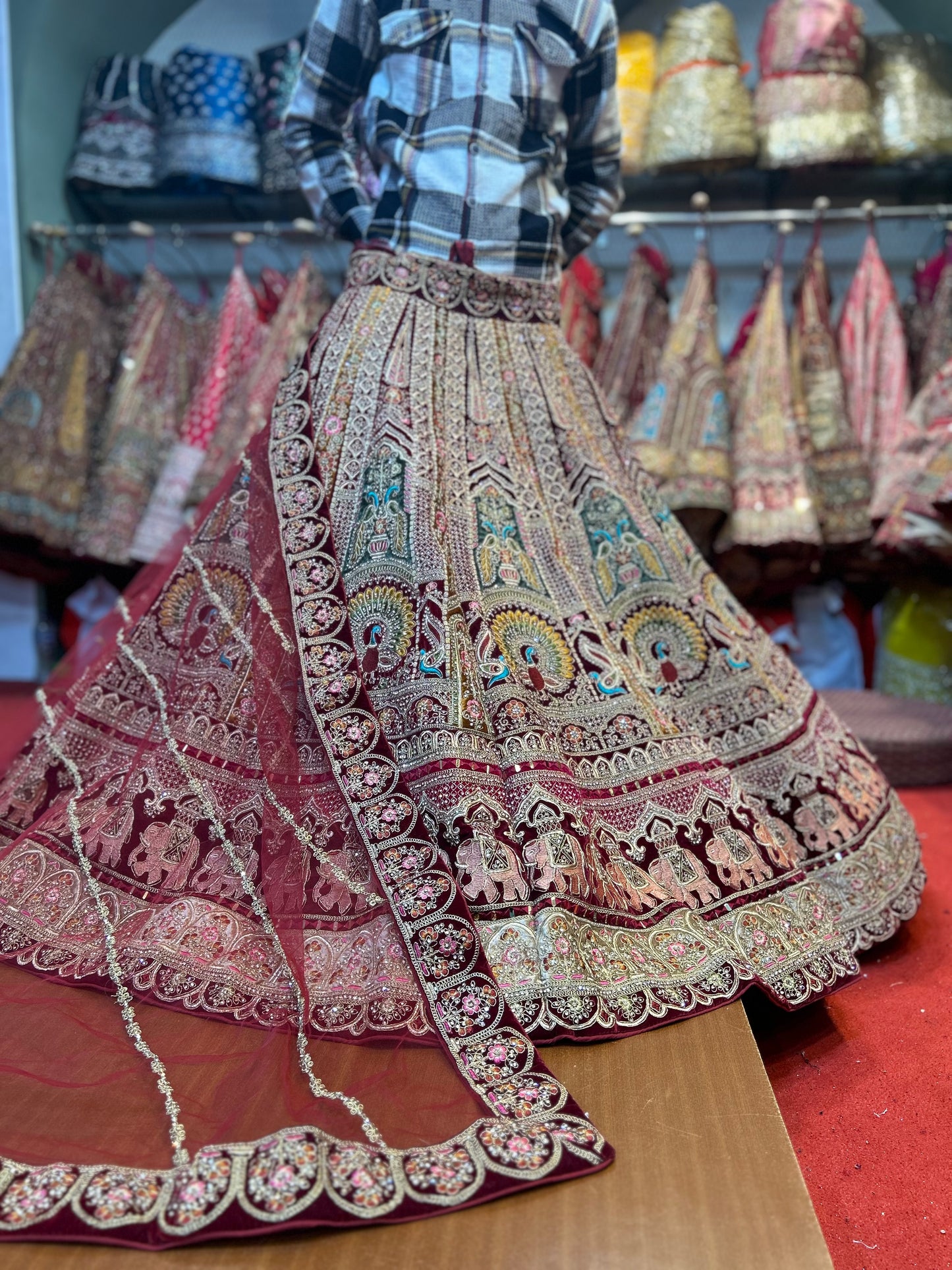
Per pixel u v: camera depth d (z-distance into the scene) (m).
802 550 2.95
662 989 1.08
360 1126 0.84
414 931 1.03
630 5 3.72
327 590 1.27
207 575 1.35
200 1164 0.78
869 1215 0.90
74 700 1.35
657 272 3.17
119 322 3.46
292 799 1.12
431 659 1.21
